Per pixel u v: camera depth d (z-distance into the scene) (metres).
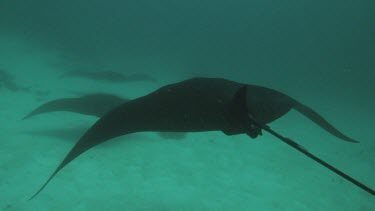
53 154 7.54
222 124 2.97
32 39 31.75
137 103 3.26
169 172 7.56
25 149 7.55
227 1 120.38
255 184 7.68
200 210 6.12
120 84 19.42
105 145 8.56
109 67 27.47
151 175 7.25
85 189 6.21
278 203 6.88
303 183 8.23
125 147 8.64
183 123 3.11
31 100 12.30
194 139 10.35
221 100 3.06
